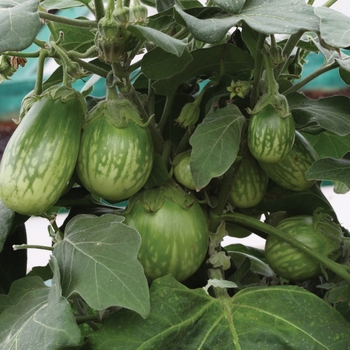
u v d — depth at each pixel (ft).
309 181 2.45
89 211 2.56
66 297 1.86
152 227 2.15
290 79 2.98
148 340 1.94
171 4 2.52
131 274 1.83
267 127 2.10
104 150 2.01
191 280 2.46
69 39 2.81
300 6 2.00
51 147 1.95
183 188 2.29
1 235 2.14
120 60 2.05
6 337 1.92
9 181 1.92
